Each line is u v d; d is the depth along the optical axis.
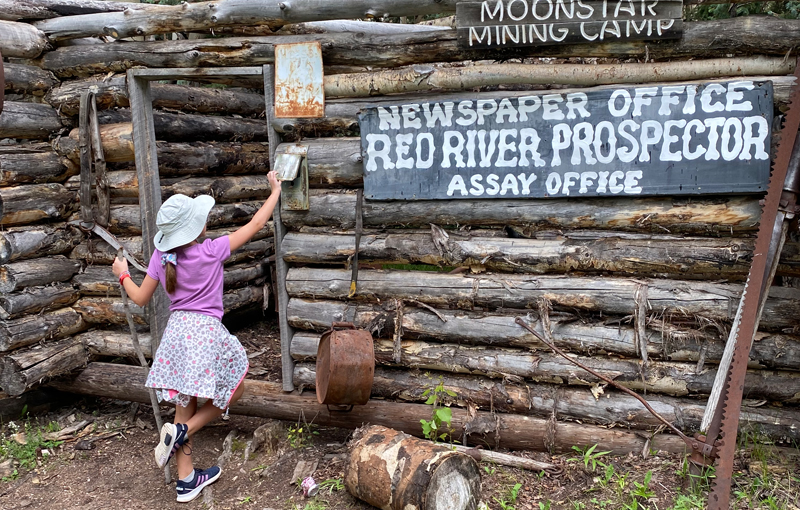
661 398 4.08
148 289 3.95
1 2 4.89
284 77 4.45
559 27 3.92
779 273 4.02
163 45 4.77
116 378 5.16
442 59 4.25
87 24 4.93
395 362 4.46
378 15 4.23
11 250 4.80
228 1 4.48
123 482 4.29
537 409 4.22
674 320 3.99
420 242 4.38
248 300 6.66
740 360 3.51
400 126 4.27
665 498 3.63
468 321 4.30
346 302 4.59
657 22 3.79
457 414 4.33
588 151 4.00
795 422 3.93
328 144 4.52
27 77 5.04
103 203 5.10
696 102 3.80
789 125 3.55
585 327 4.13
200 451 4.61
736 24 3.77
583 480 3.89
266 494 4.02
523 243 4.21
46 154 5.13
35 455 4.63
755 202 3.84
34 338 4.93
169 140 5.71
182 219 3.77
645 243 4.02
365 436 3.85
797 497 3.56
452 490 3.49
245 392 4.80
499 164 4.15
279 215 4.62
